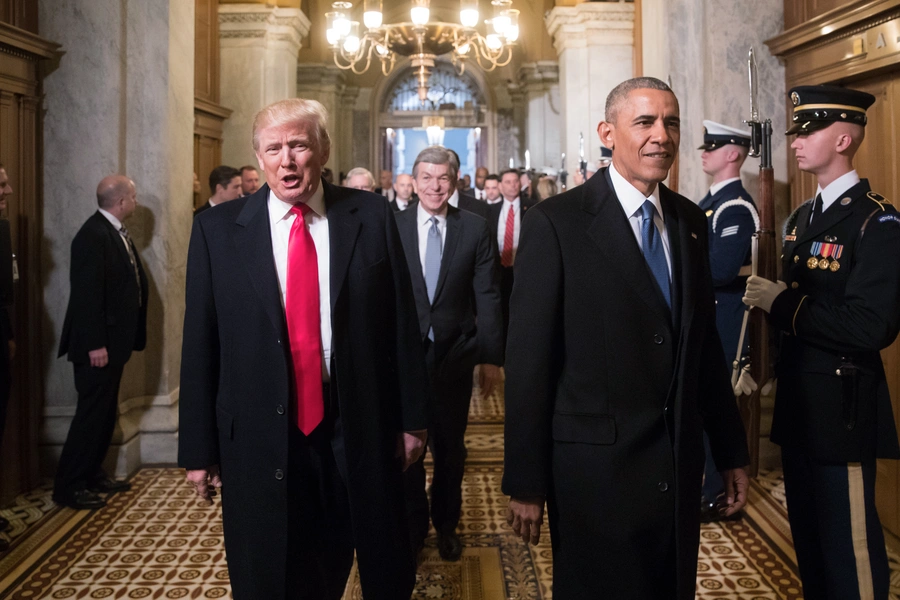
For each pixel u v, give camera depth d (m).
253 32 8.89
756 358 2.44
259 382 2.09
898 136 3.46
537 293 1.93
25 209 4.38
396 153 18.14
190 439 2.15
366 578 2.14
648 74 5.43
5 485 4.15
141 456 4.78
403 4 16.17
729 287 3.68
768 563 3.29
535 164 13.78
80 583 3.18
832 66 3.84
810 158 2.38
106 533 3.72
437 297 3.43
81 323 4.04
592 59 9.47
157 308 4.80
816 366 2.32
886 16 3.37
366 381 2.18
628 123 1.86
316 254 2.18
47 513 4.00
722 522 3.76
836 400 2.29
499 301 3.56
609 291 1.89
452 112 17.56
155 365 4.81
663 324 1.88
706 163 3.73
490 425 5.72
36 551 3.51
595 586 1.84
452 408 3.43
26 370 4.38
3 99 4.18
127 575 3.26
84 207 4.57
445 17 16.34
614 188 1.97
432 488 3.51
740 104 4.46
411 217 3.53
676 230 1.97
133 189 4.30
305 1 13.86
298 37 9.36
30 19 4.45
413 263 3.45
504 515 3.97
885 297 2.12
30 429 4.40
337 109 14.77
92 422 4.11
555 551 1.94
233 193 5.52
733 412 2.08
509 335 1.97
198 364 2.17
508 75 17.19
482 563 3.40
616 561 1.82
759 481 4.30
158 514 3.97
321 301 2.18
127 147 4.72
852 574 2.27
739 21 4.45
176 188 4.89
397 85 17.84
